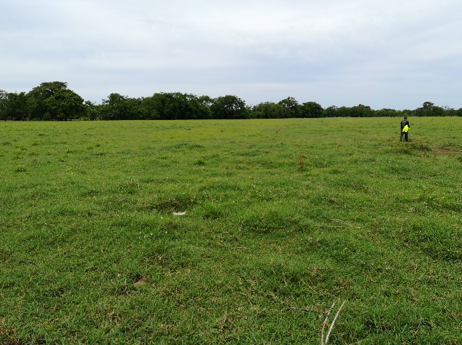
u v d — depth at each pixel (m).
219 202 7.80
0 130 29.19
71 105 78.94
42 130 29.88
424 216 6.87
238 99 113.31
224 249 5.49
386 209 7.39
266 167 12.38
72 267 4.81
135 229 6.14
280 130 31.12
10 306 3.90
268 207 7.27
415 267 4.85
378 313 3.81
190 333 3.54
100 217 6.78
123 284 4.38
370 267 4.88
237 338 3.47
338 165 12.34
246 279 4.57
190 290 4.29
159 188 8.91
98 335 3.46
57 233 5.91
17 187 8.98
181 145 18.20
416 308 3.90
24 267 4.79
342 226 6.41
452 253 5.19
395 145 17.20
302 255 5.29
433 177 10.50
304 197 8.20
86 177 10.29
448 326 3.62
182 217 6.93
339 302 4.08
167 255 5.19
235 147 17.81
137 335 3.51
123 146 18.20
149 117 93.00
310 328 3.64
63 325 3.64
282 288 4.36
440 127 29.44
